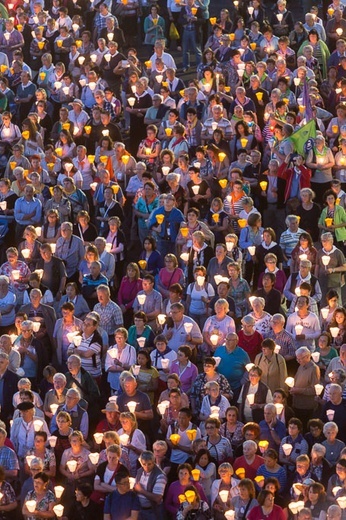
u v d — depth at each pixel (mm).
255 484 32156
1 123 50438
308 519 30172
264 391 34438
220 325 37219
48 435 33625
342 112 48875
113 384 36344
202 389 34812
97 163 47844
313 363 35156
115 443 32688
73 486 32781
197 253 40562
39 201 44656
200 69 54844
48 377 35406
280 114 49344
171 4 60469
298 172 44875
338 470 31188
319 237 43344
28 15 62000
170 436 33406
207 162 46094
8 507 32188
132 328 37125
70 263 41750
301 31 57500
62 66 54250
